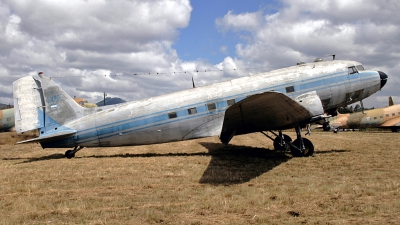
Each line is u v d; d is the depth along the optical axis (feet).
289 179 28.81
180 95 47.98
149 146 66.44
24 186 27.89
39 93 50.03
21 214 19.67
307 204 20.49
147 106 47.73
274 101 36.40
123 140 48.03
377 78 49.70
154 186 27.20
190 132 47.16
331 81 47.67
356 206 19.75
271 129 46.44
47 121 49.26
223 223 17.21
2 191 26.32
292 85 46.96
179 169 35.86
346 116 114.52
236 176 30.81
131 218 18.43
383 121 108.78
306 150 43.57
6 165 41.96
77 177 32.30
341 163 37.17
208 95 47.32
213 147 61.77
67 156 49.55
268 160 41.14
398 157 40.96
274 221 17.35
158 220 17.89
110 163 41.75
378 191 23.52
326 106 48.19
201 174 32.30
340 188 24.34
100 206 21.26
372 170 32.63
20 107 49.24
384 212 18.52
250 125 45.21
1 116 109.70
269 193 23.35
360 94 49.19
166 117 47.01
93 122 48.32
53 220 18.40
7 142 85.71
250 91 47.14
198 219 18.02
